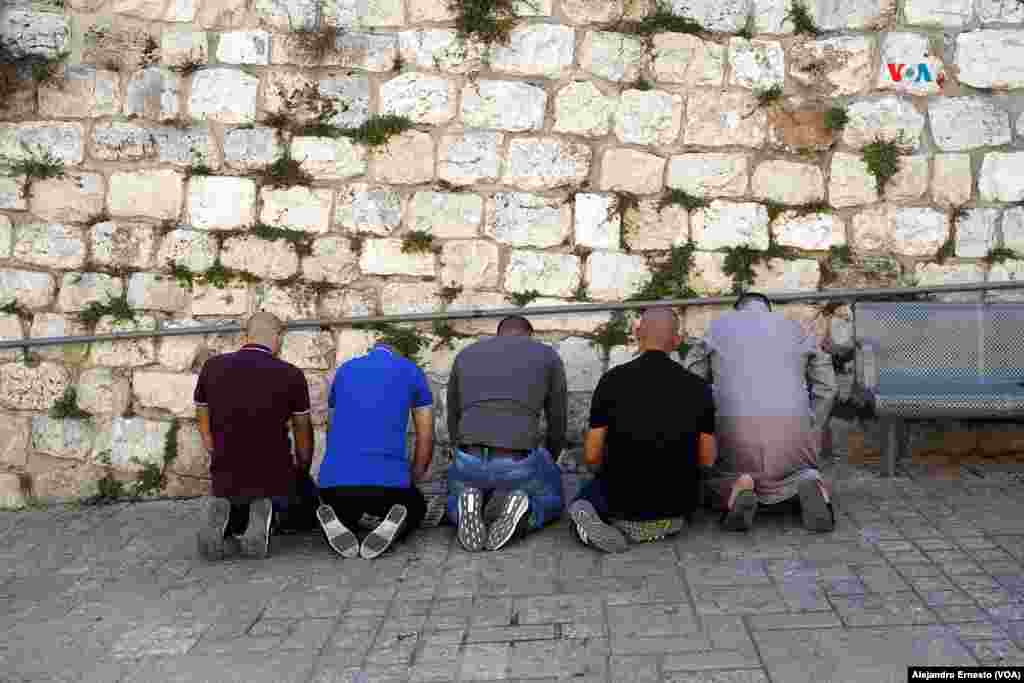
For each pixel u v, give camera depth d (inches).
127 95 214.7
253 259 215.2
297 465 187.6
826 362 182.5
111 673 128.3
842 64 210.7
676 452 166.6
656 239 213.0
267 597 154.3
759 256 212.2
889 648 120.7
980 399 189.2
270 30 213.9
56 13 214.8
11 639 141.4
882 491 192.4
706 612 136.3
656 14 211.6
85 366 215.9
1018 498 183.6
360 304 215.6
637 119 212.2
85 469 215.9
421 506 182.5
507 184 213.8
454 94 213.6
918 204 210.7
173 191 214.7
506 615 140.6
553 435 189.5
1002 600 134.1
